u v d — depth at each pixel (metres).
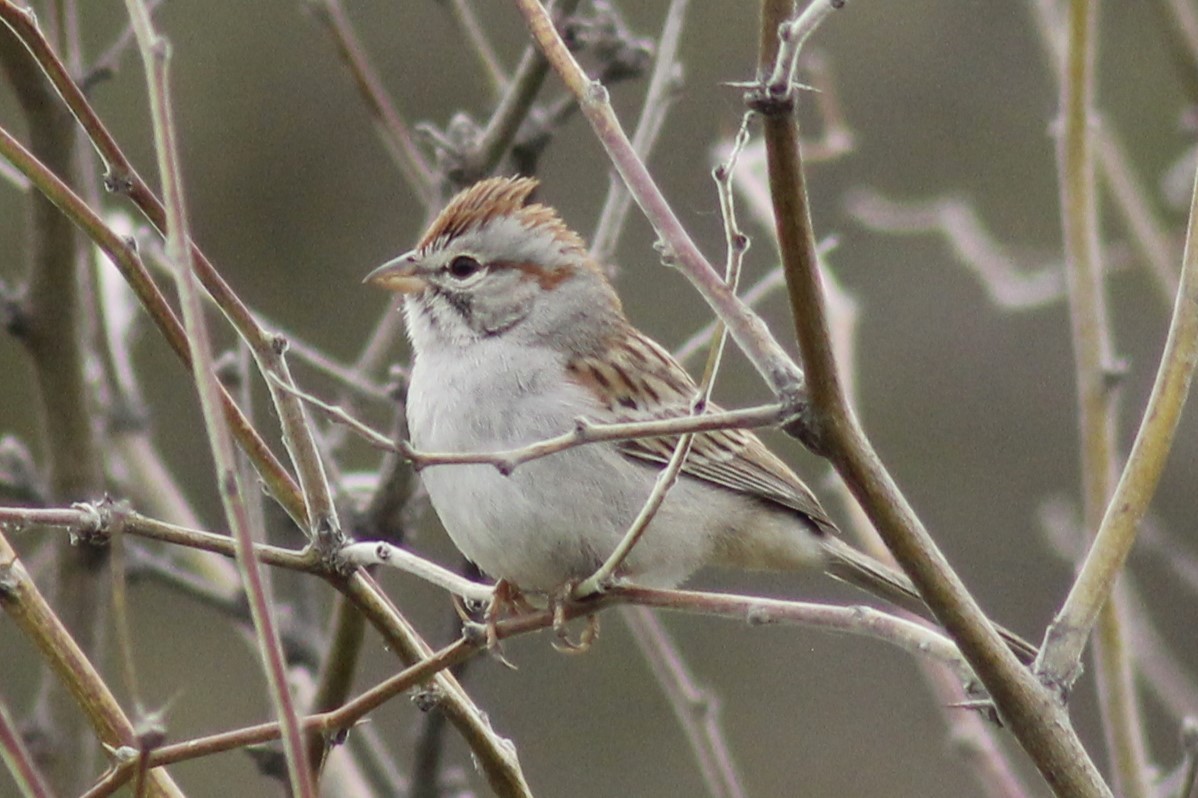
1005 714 6.10
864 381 18.33
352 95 17.95
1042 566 17.75
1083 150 8.87
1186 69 10.70
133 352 16.52
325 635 11.83
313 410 13.41
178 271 5.26
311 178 17.86
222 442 5.26
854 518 9.48
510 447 9.01
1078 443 18.08
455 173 9.90
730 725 17.36
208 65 17.86
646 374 9.50
